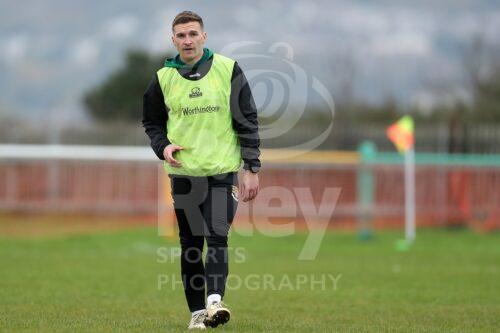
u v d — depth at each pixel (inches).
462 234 2987.2
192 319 1069.1
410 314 1274.6
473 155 3324.3
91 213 3353.8
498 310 1320.1
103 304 1344.7
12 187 3408.0
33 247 2425.0
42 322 1103.0
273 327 1103.6
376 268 1937.7
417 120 4837.6
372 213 2999.5
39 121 3710.6
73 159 3356.3
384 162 3127.5
